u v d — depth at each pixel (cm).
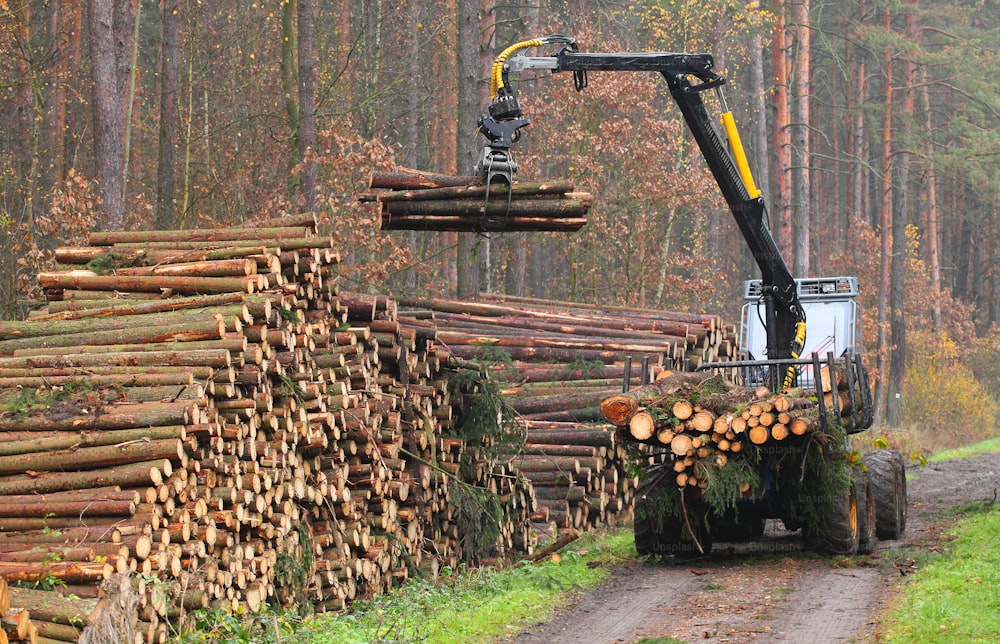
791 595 2306
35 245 3775
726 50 9188
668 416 2586
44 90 6309
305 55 4688
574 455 3419
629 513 3747
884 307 9962
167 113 5181
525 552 3092
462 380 2973
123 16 4153
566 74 6594
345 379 2566
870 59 11306
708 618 2111
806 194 8050
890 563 2620
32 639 1515
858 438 5953
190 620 1905
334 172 4944
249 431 2178
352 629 2073
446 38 7938
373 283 4784
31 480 1916
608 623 2102
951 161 9500
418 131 9338
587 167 6419
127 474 1883
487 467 3014
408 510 2670
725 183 2977
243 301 2238
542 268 10438
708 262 8638
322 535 2403
